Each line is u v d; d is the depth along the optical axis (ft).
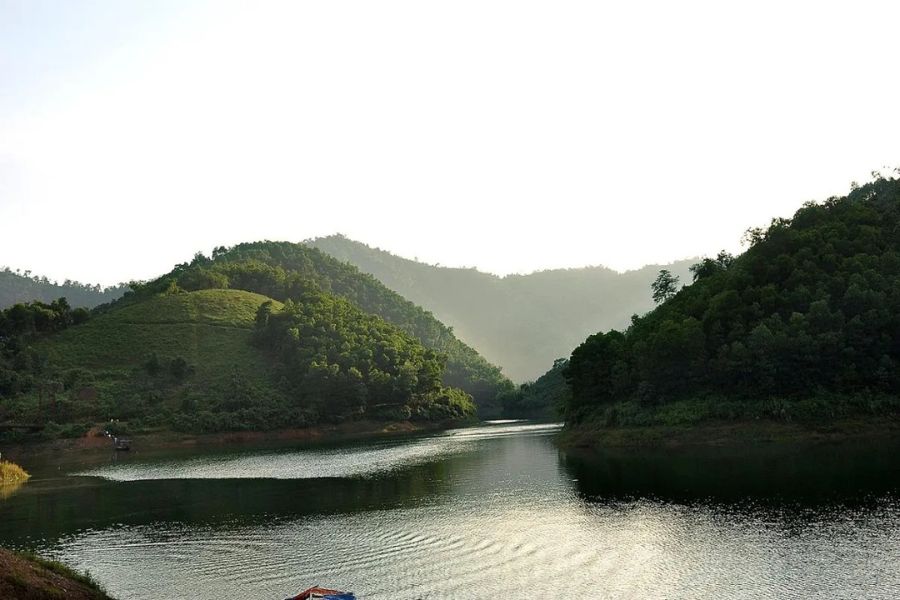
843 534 117.70
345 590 104.58
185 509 189.47
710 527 130.52
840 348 262.67
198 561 127.54
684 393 290.76
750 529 126.21
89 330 650.43
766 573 100.94
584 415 332.39
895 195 350.43
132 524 169.99
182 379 578.66
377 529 147.33
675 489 173.17
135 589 111.34
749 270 315.99
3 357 567.59
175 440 490.08
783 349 264.31
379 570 114.83
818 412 252.21
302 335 652.07
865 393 255.09
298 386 584.40
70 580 98.43
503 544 127.75
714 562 108.47
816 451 218.38
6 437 463.42
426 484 214.69
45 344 615.57
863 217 322.34
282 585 109.29
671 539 124.26
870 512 131.44
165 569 123.03
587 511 154.30
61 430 474.08
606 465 230.68
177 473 292.81
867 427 242.99
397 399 631.56
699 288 351.25
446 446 370.12
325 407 581.12
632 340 338.95
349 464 294.46
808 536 118.21
